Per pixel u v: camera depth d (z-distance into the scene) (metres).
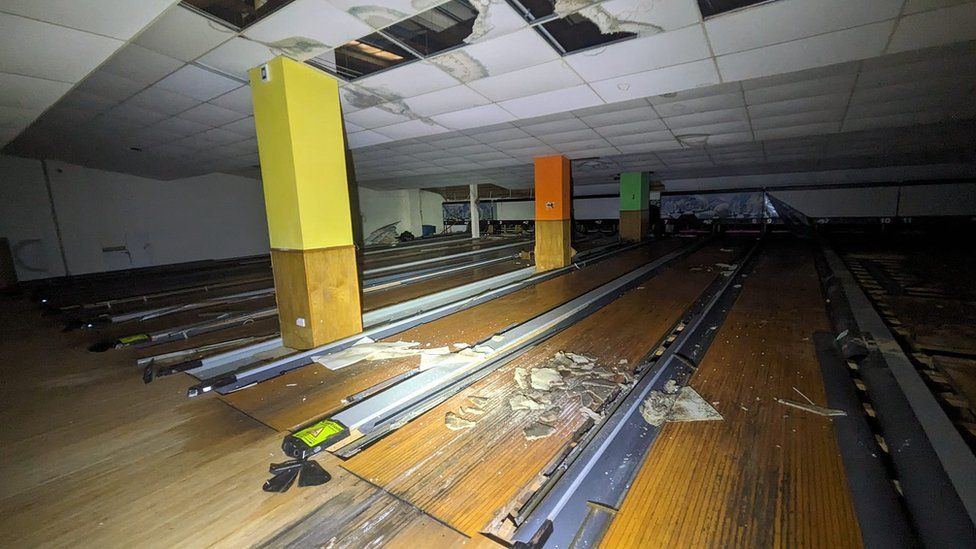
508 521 1.81
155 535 1.77
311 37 3.07
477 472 2.15
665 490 1.95
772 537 1.65
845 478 1.98
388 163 9.80
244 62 3.54
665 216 15.80
